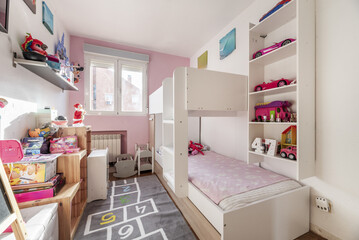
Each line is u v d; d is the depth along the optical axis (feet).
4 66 3.74
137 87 11.43
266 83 5.49
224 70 8.72
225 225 3.21
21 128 4.38
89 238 4.40
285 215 4.04
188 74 4.76
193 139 11.03
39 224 3.06
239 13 7.54
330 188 4.23
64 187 4.55
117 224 4.98
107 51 10.01
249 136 5.70
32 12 5.12
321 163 4.38
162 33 9.29
